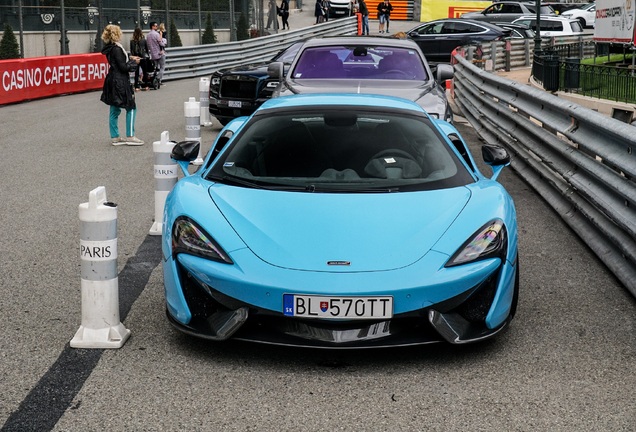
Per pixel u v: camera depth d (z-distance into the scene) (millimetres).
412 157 4961
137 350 4359
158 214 7055
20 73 19125
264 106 5578
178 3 29031
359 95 5785
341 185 4703
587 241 6570
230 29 32562
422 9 52688
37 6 21328
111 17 24844
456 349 4402
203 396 3793
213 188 4691
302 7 59312
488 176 9875
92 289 4410
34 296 5348
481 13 39500
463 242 4230
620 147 6004
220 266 4121
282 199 4539
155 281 5688
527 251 6566
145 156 11414
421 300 4031
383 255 4125
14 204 8312
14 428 3449
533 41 29953
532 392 3855
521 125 9805
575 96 18516
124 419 3547
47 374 4039
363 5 43250
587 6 43156
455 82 18547
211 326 4199
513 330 4719
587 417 3594
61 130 14281
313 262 4082
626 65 23000
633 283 5355
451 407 3689
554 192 8164
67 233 7129
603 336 4629
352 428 3477
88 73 22172
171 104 18531
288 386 3912
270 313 4047
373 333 4082
